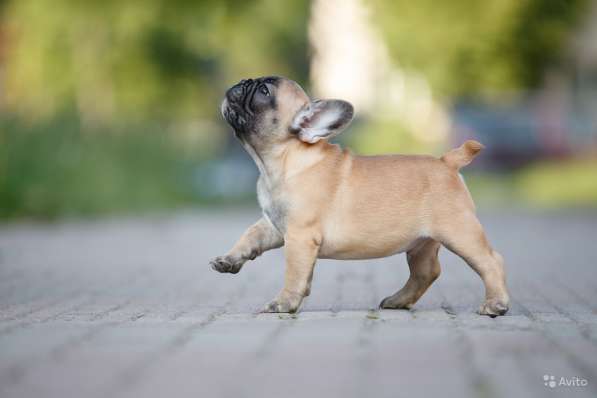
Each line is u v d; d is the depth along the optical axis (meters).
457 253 8.01
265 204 8.12
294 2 29.11
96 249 15.65
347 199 7.98
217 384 5.46
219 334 6.97
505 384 5.48
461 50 33.81
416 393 5.27
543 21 35.31
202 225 21.20
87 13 27.31
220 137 32.84
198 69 31.06
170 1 27.20
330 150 8.16
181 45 29.84
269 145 8.03
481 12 33.31
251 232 8.23
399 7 33.03
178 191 27.73
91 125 25.94
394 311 8.39
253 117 7.98
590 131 35.62
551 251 15.20
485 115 35.34
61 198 22.75
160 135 28.17
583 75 38.84
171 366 5.91
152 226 21.00
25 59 29.03
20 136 22.70
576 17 36.25
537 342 6.65
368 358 6.13
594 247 15.86
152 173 26.77
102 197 23.94
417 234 8.04
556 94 36.69
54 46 28.53
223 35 28.00
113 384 5.47
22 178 22.30
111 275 11.89
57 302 9.29
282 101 8.00
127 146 26.33
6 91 32.66
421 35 33.16
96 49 28.84
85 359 6.12
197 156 29.30
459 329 7.19
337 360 6.07
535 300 9.38
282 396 5.20
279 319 7.68
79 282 11.12
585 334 7.03
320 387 5.39
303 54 31.39
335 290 10.26
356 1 36.09
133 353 6.30
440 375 5.68
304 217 7.93
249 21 28.20
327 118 7.95
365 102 43.34
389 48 33.94
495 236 18.20
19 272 12.22
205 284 10.91
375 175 8.05
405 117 35.12
